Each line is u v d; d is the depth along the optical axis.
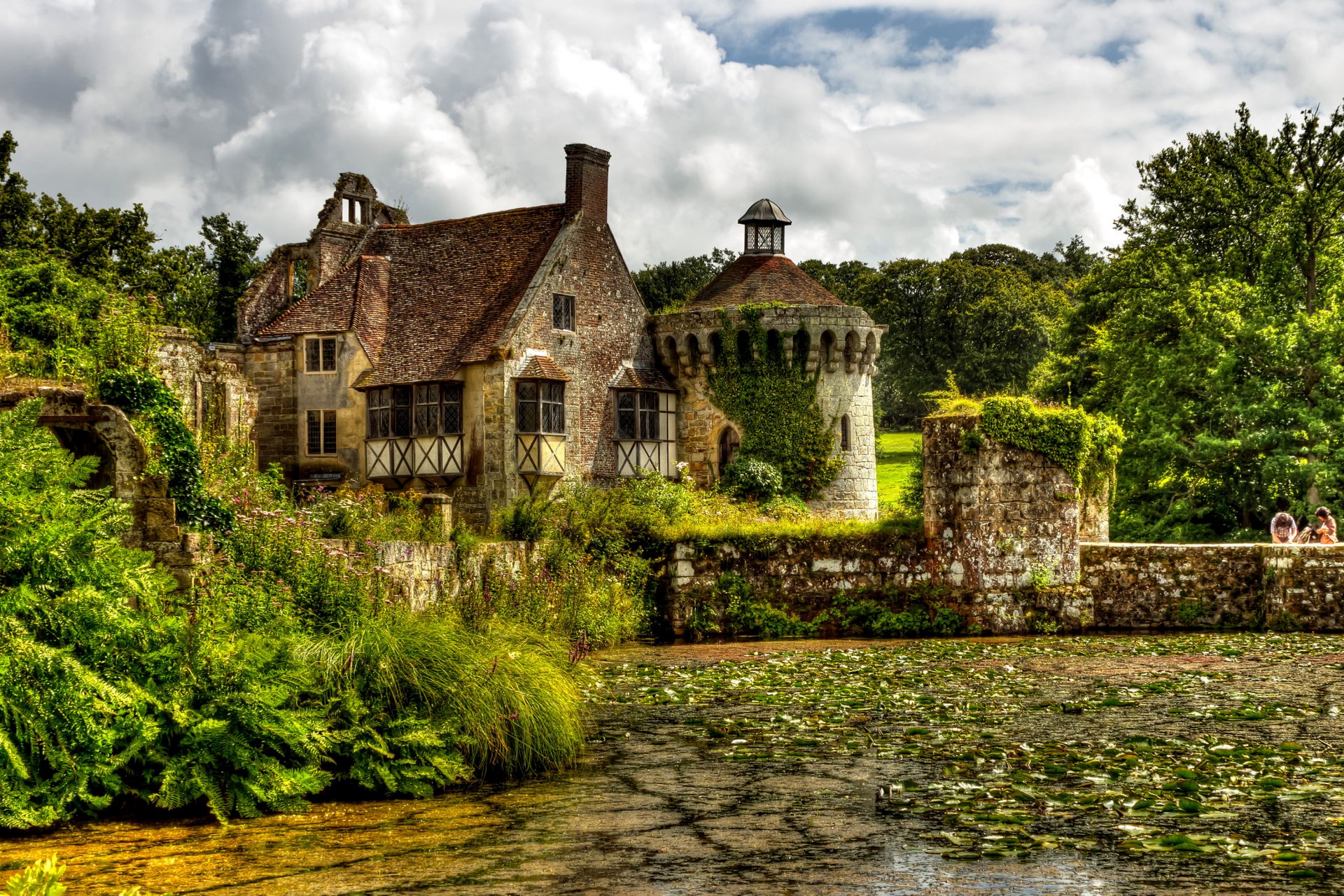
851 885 6.89
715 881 7.01
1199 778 9.38
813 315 40.50
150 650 9.18
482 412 36.56
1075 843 7.66
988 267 88.25
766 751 10.97
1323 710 12.80
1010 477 23.61
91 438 12.55
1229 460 35.53
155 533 12.41
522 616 18.11
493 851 7.71
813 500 40.38
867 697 14.35
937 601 23.67
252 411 31.36
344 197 42.81
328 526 17.81
